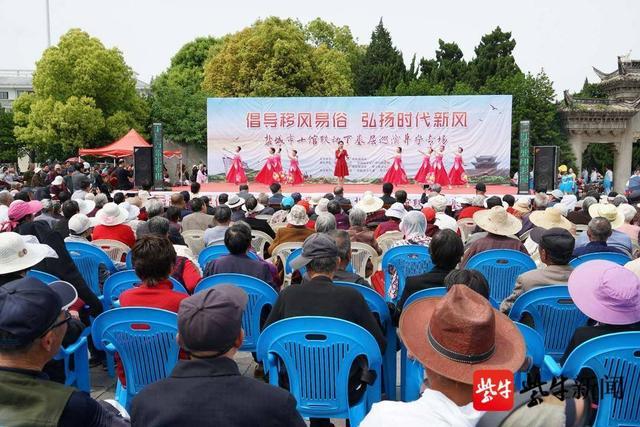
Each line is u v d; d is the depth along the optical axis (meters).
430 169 18.08
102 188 15.64
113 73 25.92
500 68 30.56
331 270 2.93
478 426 1.30
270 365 2.62
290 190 16.77
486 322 1.30
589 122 24.45
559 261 3.31
